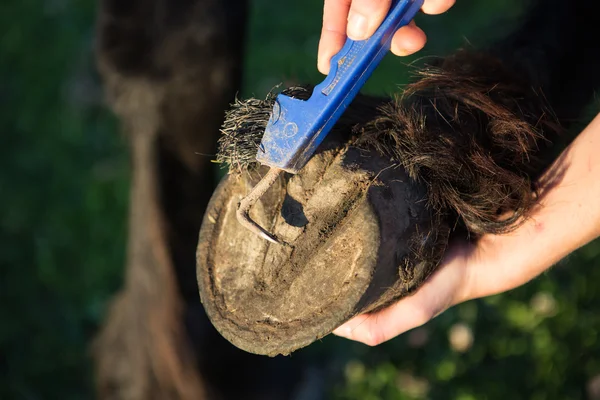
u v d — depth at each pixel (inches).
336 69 52.2
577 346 98.5
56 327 120.1
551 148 68.6
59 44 155.7
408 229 54.7
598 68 76.8
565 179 62.5
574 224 61.4
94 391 112.7
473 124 60.3
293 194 55.1
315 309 54.0
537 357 98.2
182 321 88.5
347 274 53.4
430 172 56.5
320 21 155.1
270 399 101.3
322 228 54.4
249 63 145.4
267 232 52.9
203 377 90.5
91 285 124.1
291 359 107.8
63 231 130.8
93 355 96.9
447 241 58.8
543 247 61.9
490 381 97.5
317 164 54.6
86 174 138.3
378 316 61.7
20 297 123.3
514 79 67.7
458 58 67.8
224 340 94.0
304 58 145.2
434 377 99.7
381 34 52.4
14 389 112.7
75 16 158.9
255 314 56.0
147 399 91.0
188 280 89.1
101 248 128.1
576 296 101.3
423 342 104.3
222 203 58.5
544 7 76.6
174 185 86.4
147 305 89.2
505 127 60.8
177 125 83.5
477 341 101.3
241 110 54.6
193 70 80.9
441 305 62.4
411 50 59.2
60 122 145.4
